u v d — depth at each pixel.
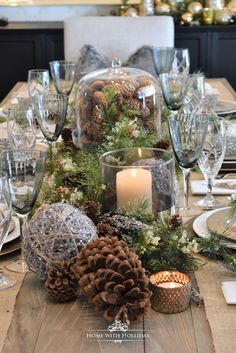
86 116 1.50
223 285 0.97
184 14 3.95
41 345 0.84
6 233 0.98
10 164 1.04
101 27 3.25
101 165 1.13
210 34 3.95
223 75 4.03
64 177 1.21
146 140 1.38
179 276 0.93
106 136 1.41
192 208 1.32
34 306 0.94
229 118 2.01
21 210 1.06
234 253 1.06
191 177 1.54
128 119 1.44
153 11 3.98
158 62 2.51
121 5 4.18
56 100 1.54
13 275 1.04
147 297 0.84
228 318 0.89
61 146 1.53
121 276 0.83
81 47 3.26
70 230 0.94
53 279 0.92
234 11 3.96
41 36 3.97
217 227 1.13
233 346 0.82
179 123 1.26
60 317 0.90
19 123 1.54
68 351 0.82
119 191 1.11
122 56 3.28
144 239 0.97
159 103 1.58
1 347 0.84
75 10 4.25
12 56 4.02
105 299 0.83
